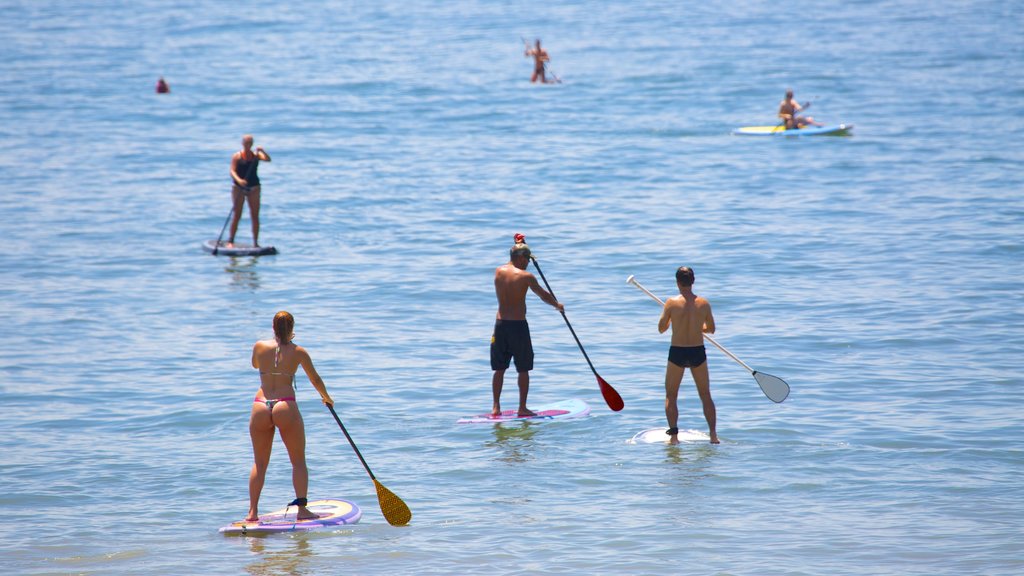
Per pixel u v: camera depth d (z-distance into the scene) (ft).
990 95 538.88
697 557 105.70
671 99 573.74
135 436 149.07
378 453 141.28
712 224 292.81
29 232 299.99
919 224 282.97
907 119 481.46
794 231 280.92
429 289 236.02
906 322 198.49
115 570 105.70
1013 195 314.55
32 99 597.93
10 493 127.75
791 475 128.98
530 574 102.78
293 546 111.55
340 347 193.98
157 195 352.69
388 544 111.45
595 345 192.54
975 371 169.17
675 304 143.23
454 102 576.61
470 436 147.54
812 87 597.11
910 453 135.23
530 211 318.65
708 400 143.23
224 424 153.38
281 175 387.75
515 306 155.63
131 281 248.32
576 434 147.64
